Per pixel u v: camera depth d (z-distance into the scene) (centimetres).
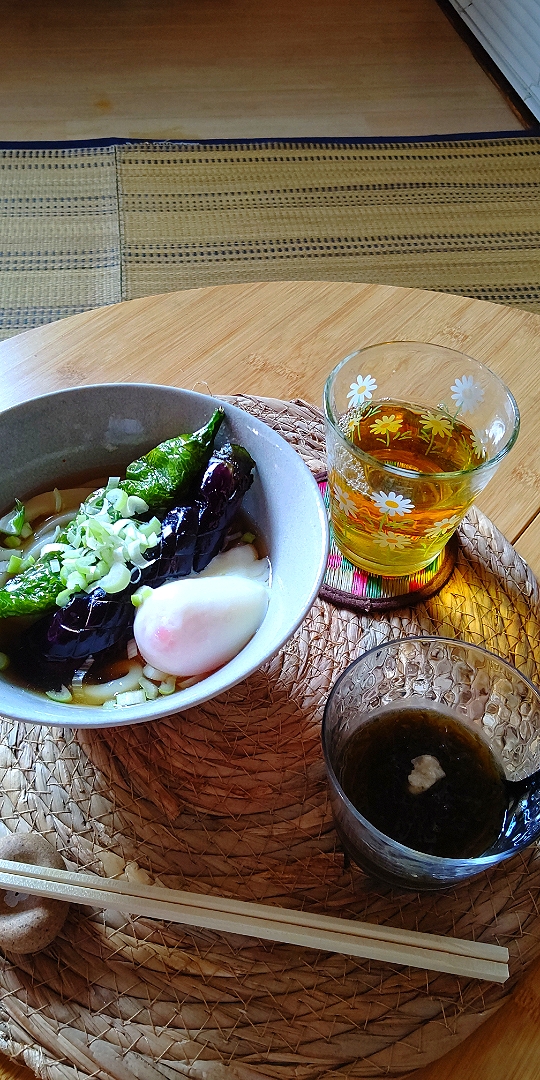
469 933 35
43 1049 32
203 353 53
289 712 40
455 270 102
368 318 56
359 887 36
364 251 103
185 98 124
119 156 112
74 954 34
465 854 34
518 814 34
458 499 40
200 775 38
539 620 44
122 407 42
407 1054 33
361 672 37
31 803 37
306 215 107
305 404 51
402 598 44
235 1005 33
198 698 32
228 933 35
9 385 50
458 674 39
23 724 39
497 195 112
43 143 113
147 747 39
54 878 34
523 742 37
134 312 55
